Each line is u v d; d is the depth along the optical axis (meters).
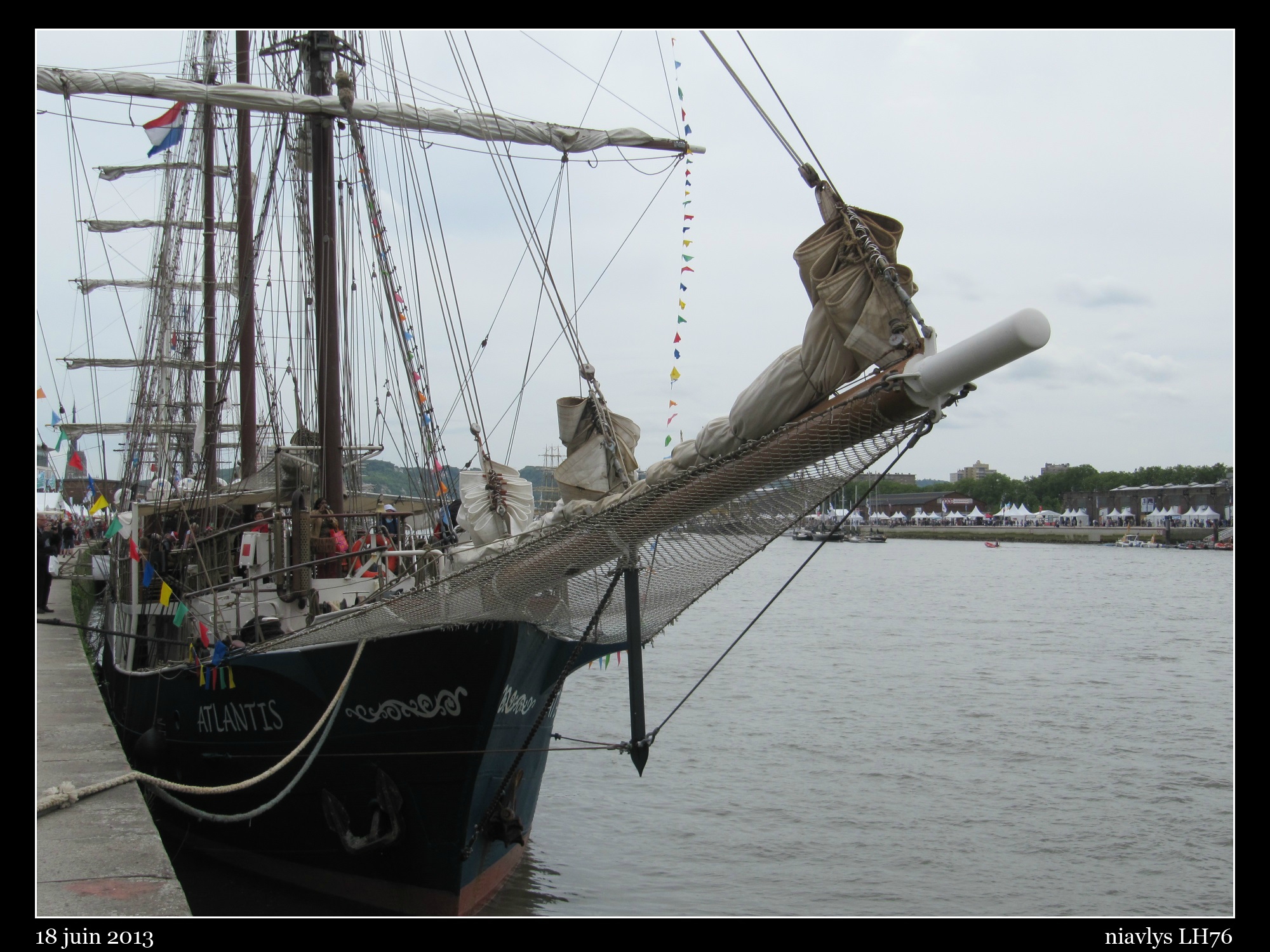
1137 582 84.12
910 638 43.47
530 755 13.77
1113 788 18.95
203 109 29.31
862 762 21.08
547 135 18.98
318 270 17.62
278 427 24.11
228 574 18.16
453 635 11.16
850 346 7.09
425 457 16.30
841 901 13.52
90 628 16.12
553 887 13.98
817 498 8.49
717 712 26.41
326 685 12.31
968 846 15.74
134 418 28.50
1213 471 177.75
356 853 12.12
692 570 10.19
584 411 9.98
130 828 9.59
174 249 30.52
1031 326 6.04
